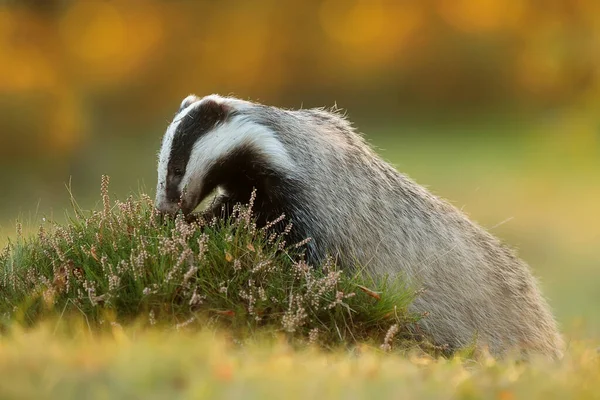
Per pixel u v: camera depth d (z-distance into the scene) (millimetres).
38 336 7785
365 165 11203
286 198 10625
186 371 6754
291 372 6996
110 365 6816
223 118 10797
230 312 9164
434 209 11688
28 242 10320
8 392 6156
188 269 9445
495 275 11953
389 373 7207
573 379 7090
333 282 9453
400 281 11023
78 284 9375
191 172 10695
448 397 6551
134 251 9523
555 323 12906
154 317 9117
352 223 10836
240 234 9953
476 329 11508
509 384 6961
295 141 10852
